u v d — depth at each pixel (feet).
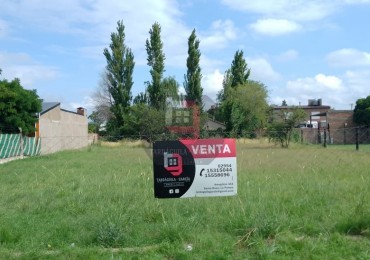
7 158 85.92
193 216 24.57
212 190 23.44
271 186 35.58
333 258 18.48
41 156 95.40
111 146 120.16
